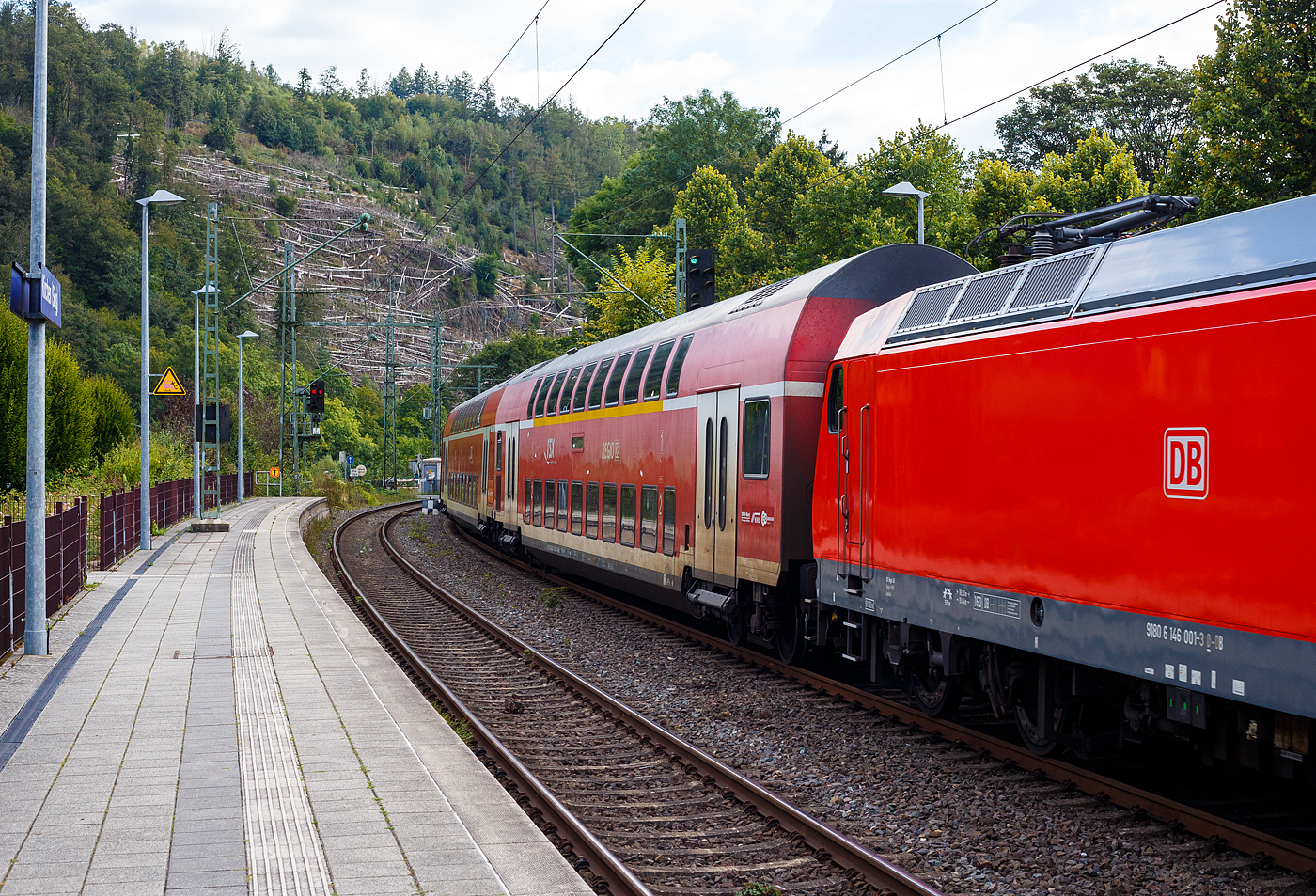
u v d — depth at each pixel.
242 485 49.12
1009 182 36.69
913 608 9.43
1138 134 59.41
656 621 16.45
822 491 11.21
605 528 18.20
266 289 138.38
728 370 13.48
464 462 33.47
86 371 76.19
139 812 6.57
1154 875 6.34
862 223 45.47
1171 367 6.61
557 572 24.19
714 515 13.70
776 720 10.41
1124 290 7.14
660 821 7.59
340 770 7.56
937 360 9.12
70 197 95.06
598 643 15.16
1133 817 7.21
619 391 17.91
